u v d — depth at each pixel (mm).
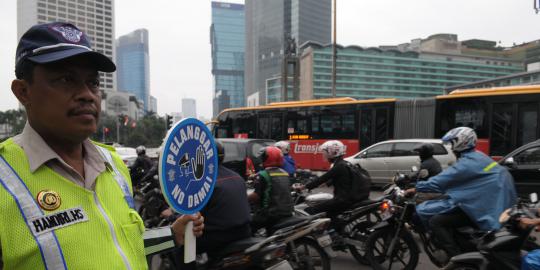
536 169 7414
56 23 1237
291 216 4129
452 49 91438
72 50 1200
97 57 1261
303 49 76812
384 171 11055
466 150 3760
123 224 1337
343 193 4773
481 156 3707
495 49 96000
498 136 10930
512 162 6715
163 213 3900
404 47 90938
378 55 75750
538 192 7395
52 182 1159
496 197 3545
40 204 1098
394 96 76812
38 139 1188
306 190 5477
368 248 4484
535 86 10695
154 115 82625
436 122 11992
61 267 1076
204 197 2021
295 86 25844
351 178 4797
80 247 1129
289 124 14773
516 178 7605
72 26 1271
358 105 13547
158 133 72250
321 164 14000
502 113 10914
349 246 4934
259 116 15469
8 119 60281
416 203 4160
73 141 1281
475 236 3662
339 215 4816
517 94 10734
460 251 3795
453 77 80938
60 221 1117
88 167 1296
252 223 4125
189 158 1917
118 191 1393
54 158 1182
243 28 178875
